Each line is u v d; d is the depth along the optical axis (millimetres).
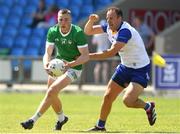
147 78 31656
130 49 31109
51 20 80188
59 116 32906
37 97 60531
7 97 60438
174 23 76312
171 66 60906
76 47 31625
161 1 75438
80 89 65312
